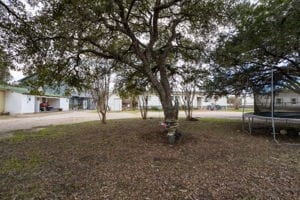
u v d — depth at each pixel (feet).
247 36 26.45
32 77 23.79
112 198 10.39
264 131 29.35
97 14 16.99
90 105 139.33
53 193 10.93
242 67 30.25
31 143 22.45
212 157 16.49
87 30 19.84
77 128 33.60
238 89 33.78
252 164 15.01
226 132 28.09
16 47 19.11
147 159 15.96
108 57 22.91
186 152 17.70
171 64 29.63
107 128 32.35
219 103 117.08
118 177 12.78
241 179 12.44
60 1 16.37
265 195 10.61
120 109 107.76
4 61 20.07
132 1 19.77
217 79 33.04
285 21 24.03
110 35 23.34
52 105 106.83
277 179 12.44
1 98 73.92
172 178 12.58
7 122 45.96
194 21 22.91
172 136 20.56
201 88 37.52
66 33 18.19
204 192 10.91
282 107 31.86
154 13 21.75
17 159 16.61
